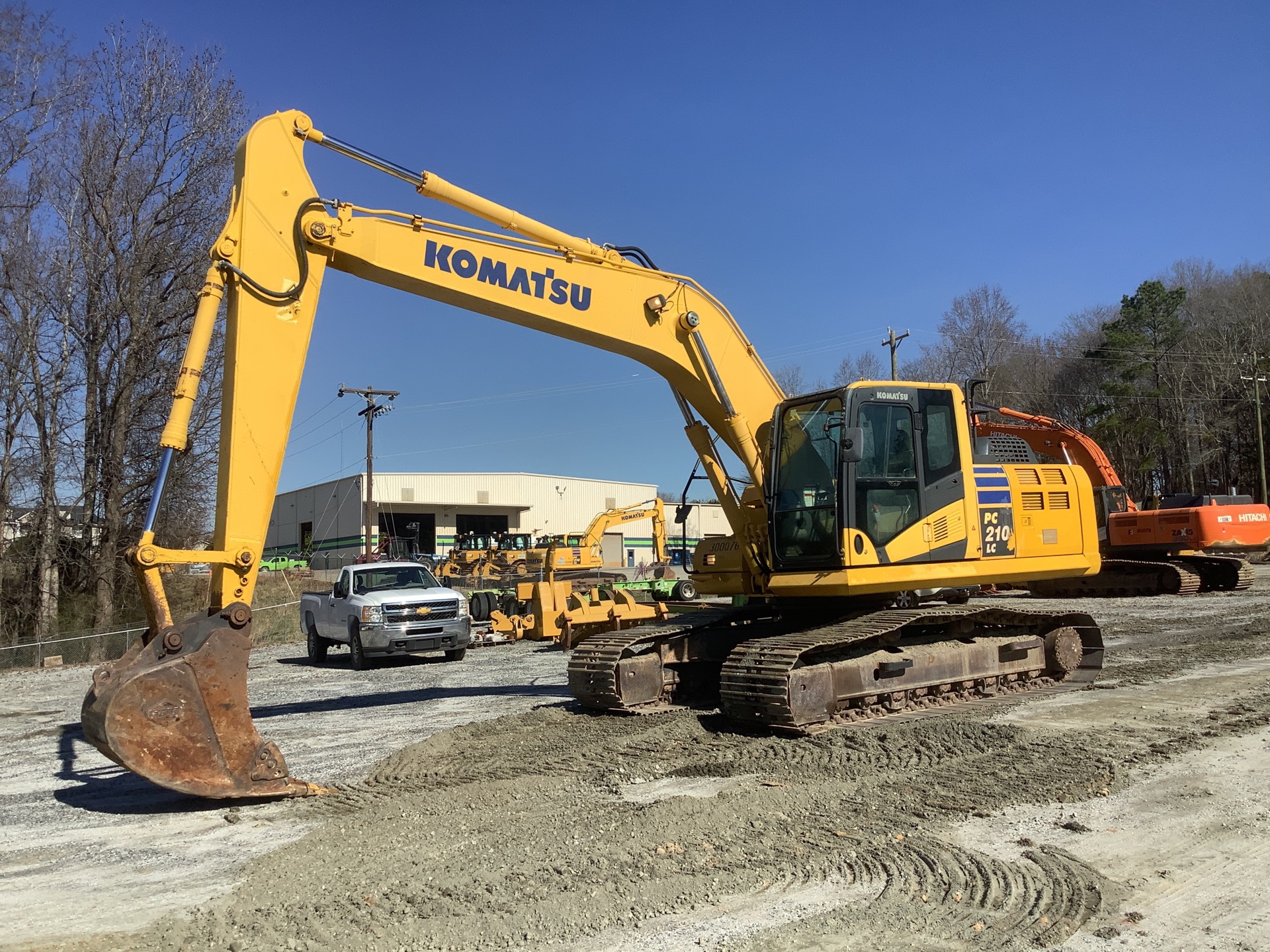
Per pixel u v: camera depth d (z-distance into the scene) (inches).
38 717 458.9
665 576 1375.5
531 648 689.0
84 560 973.8
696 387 363.9
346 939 159.0
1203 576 938.7
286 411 273.3
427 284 304.3
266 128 277.0
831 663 330.6
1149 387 2146.9
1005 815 226.1
